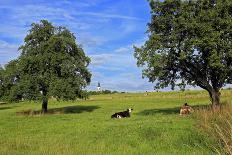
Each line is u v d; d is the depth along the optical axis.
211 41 38.78
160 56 41.31
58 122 36.53
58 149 17.89
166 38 41.91
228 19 40.50
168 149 17.47
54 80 59.38
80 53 63.28
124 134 22.55
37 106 87.56
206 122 19.53
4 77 61.50
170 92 119.25
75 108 70.31
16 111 66.69
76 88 60.22
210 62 39.72
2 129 30.70
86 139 21.86
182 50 40.44
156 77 43.97
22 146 19.66
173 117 32.28
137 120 33.75
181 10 41.31
